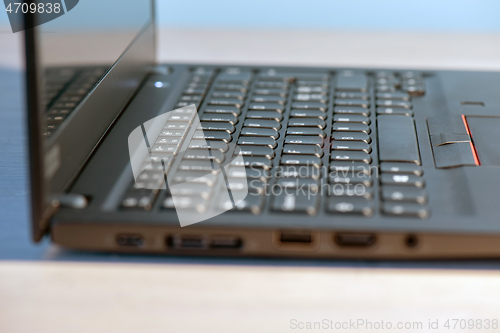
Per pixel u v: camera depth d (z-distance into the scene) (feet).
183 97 1.48
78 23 1.27
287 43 2.15
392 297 1.08
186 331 1.05
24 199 1.26
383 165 1.23
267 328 1.05
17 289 1.10
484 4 2.27
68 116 1.18
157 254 1.14
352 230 1.10
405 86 1.53
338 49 2.08
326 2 2.34
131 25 1.51
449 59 1.96
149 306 1.07
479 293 1.09
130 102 1.46
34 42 1.07
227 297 1.09
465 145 1.28
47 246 1.16
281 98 1.48
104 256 1.14
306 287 1.10
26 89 1.07
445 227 1.10
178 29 2.32
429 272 1.12
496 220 1.11
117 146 1.28
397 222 1.11
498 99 1.48
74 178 1.19
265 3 2.37
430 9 2.31
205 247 1.12
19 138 1.47
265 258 1.13
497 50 2.06
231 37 2.23
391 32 2.29
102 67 1.35
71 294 1.09
